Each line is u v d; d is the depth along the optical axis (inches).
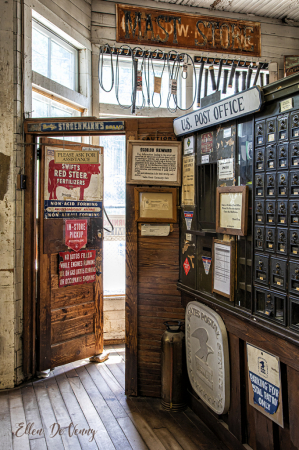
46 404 107.9
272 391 73.8
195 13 162.2
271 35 172.2
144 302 113.3
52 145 123.6
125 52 151.9
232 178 86.5
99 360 137.7
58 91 136.6
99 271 139.1
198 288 102.5
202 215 101.4
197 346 99.7
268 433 76.1
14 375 118.3
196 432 95.5
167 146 109.7
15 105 116.9
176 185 110.3
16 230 118.5
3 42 115.4
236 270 85.5
